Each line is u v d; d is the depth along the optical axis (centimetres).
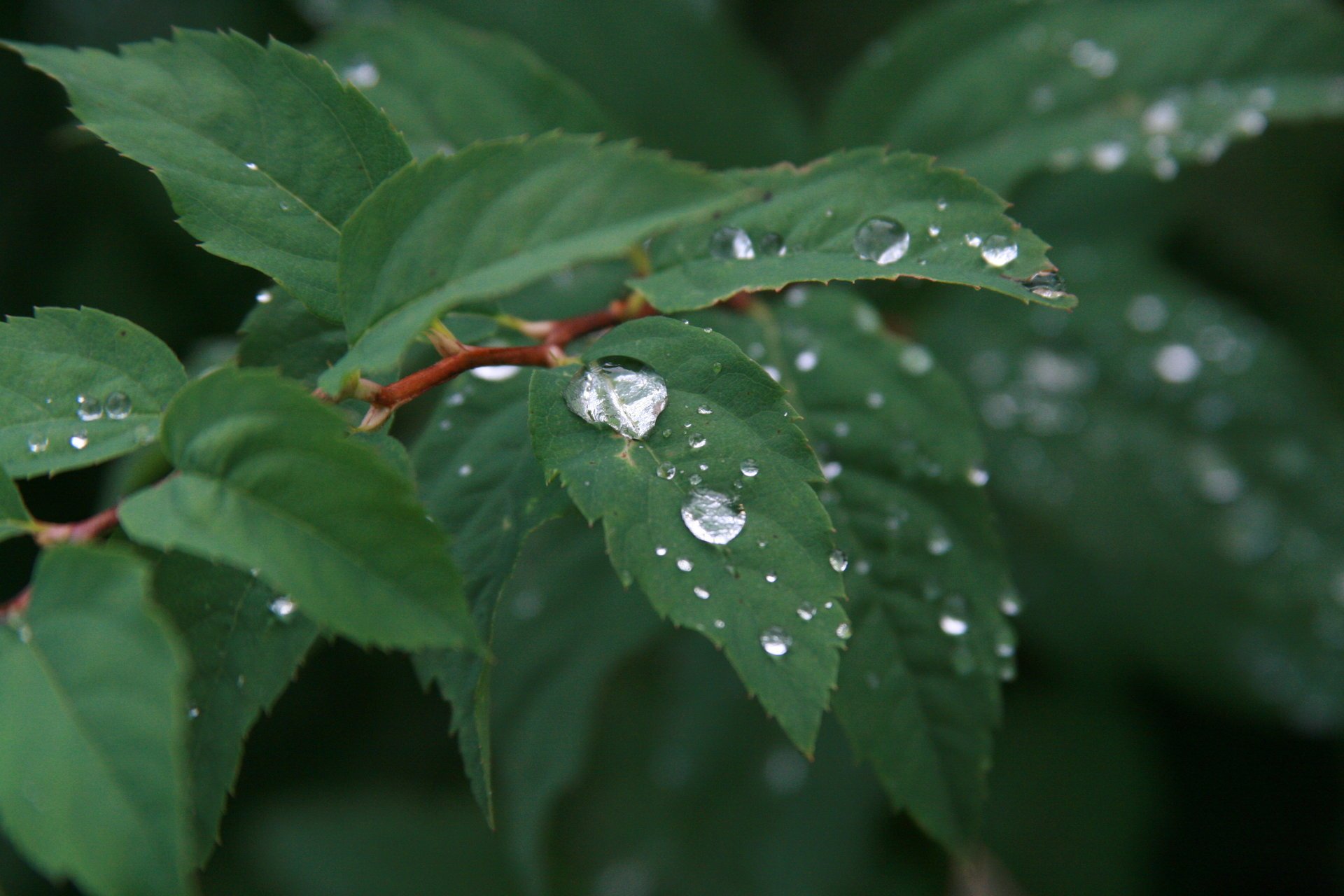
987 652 85
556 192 82
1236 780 125
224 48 84
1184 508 97
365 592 80
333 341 84
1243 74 91
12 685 79
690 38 97
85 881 79
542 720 92
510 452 85
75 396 82
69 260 121
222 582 83
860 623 85
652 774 116
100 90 83
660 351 83
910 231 83
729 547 81
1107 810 113
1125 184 110
